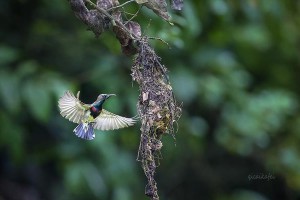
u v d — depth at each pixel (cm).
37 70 1056
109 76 1104
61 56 1147
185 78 1149
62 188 1248
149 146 613
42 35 1144
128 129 1125
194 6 1052
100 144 1099
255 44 1287
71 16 1147
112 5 632
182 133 1175
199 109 1293
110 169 1124
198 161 1328
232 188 1390
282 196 1430
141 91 621
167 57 1153
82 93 1131
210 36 1170
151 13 866
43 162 1216
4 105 1066
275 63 1386
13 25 1148
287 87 1423
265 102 1256
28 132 1151
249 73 1375
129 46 622
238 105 1227
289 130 1377
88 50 1136
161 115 619
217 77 1213
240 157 1378
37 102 1022
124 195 1126
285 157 1343
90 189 1153
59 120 1155
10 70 1080
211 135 1341
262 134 1235
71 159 1123
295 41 1402
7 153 1225
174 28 889
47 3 1138
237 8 1164
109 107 1077
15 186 1238
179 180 1341
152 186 607
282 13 1262
